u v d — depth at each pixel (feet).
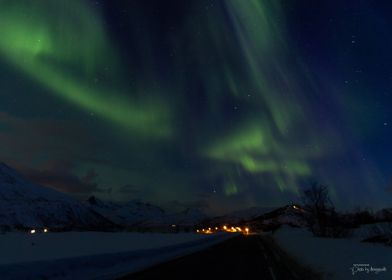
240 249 95.91
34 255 60.34
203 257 71.10
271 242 134.92
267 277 43.06
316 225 172.24
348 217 169.37
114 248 79.51
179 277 42.39
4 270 30.86
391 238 110.22
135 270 48.96
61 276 37.14
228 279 41.16
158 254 74.79
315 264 53.62
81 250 72.38
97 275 43.04
